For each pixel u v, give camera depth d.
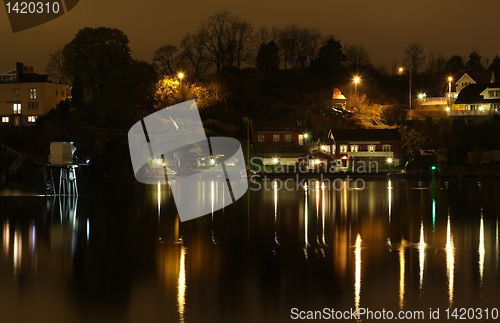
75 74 124.00
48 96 116.69
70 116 112.25
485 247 31.70
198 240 34.38
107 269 26.12
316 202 58.03
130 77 117.56
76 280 24.00
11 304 20.52
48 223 42.09
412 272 25.36
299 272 25.45
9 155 95.69
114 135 104.12
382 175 100.25
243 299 21.16
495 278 24.20
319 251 30.56
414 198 62.62
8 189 74.31
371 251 30.55
